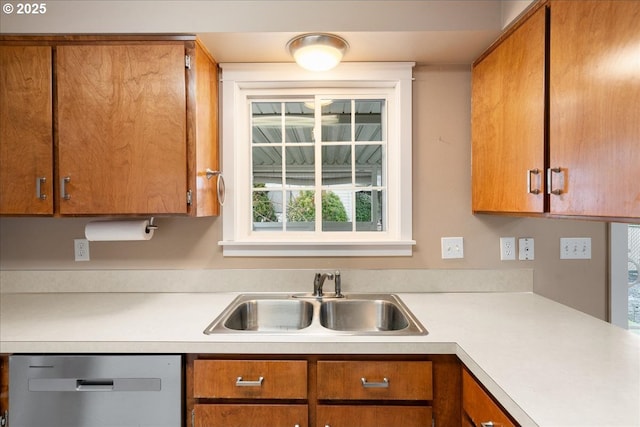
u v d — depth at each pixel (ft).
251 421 3.42
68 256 5.42
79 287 5.39
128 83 4.32
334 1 4.34
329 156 5.91
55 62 4.33
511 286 5.36
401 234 5.39
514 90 4.06
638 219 2.57
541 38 3.53
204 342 3.41
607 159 2.80
